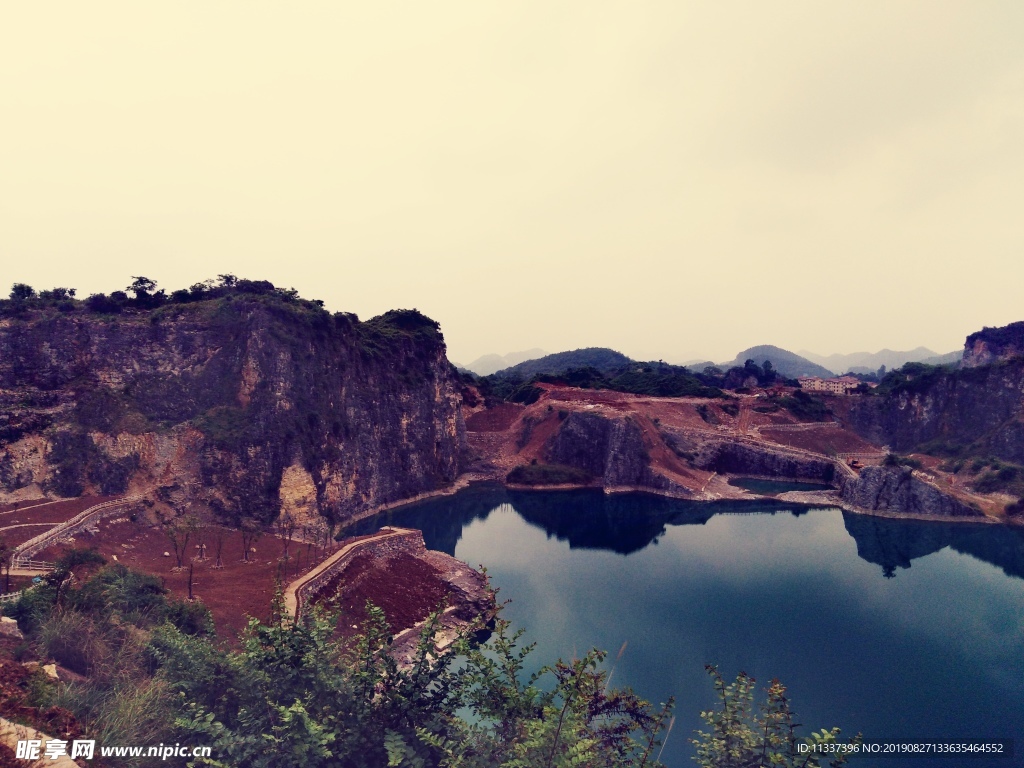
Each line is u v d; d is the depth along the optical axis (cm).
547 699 1400
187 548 6309
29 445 6825
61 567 3212
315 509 8238
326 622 1653
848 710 4241
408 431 12456
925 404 15375
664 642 5406
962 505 10281
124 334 8031
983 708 4275
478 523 10525
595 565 7981
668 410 16050
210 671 1608
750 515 11050
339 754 1348
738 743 1397
